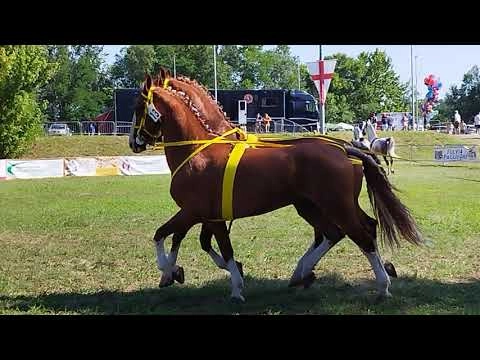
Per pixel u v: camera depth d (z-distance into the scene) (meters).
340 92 93.81
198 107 6.95
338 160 6.54
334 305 6.61
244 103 46.03
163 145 7.04
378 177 6.94
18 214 14.79
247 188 6.60
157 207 16.03
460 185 19.86
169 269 6.98
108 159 30.44
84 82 91.88
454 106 92.19
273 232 11.80
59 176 29.44
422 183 20.58
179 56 90.75
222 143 6.85
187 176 6.79
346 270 8.45
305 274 7.39
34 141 35.41
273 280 8.03
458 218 12.80
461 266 8.59
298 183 6.58
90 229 12.49
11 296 7.38
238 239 11.03
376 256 6.77
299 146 6.65
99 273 8.60
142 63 91.44
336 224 6.82
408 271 8.38
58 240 11.24
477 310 6.34
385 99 94.69
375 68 93.31
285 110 47.38
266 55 106.94
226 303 6.84
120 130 46.53
